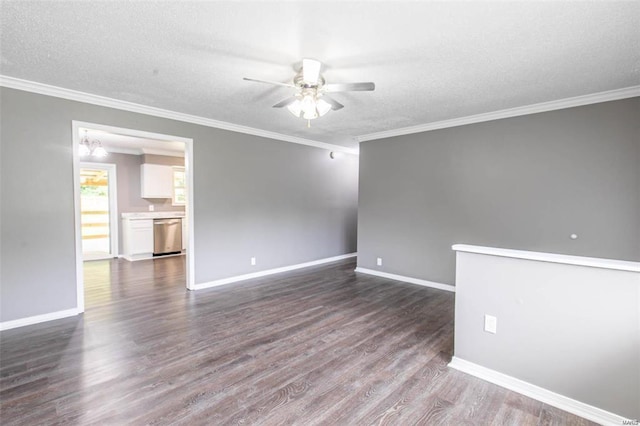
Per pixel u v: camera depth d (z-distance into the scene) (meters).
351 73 2.79
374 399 2.00
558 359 1.95
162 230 7.06
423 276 4.72
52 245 3.26
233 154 4.82
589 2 1.78
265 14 1.93
